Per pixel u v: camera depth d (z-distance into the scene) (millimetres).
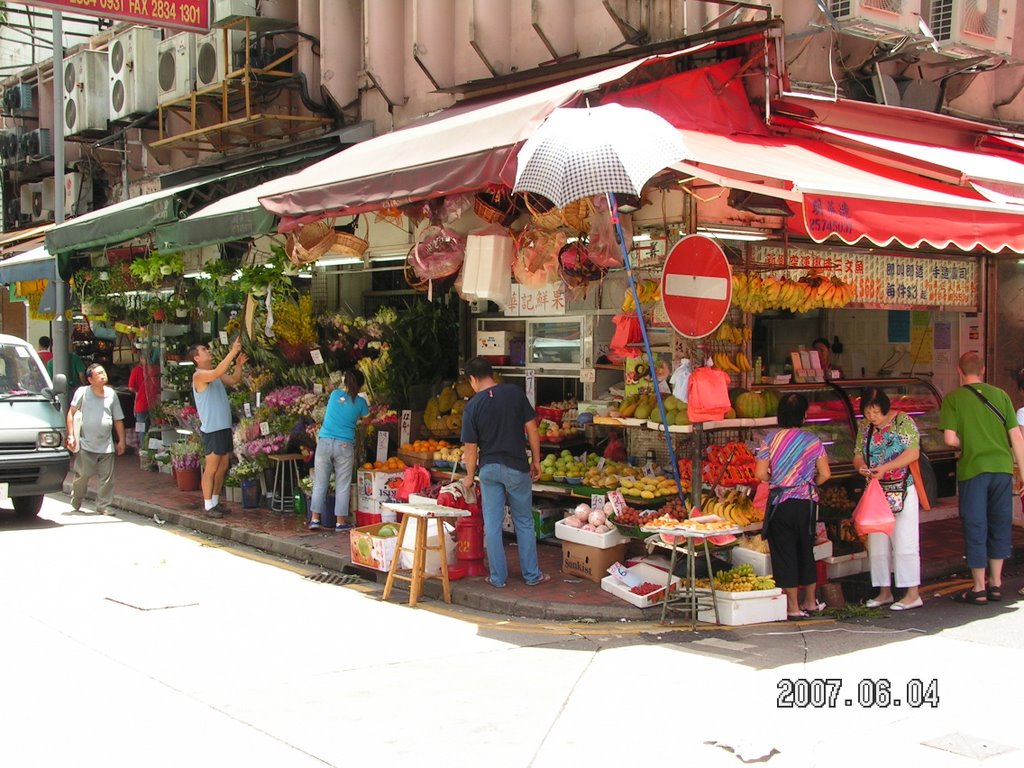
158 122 17625
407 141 9719
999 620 7734
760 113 8992
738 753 4887
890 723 5348
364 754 4918
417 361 11695
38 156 21312
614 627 7531
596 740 5113
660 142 6742
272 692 5867
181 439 14906
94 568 9312
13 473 11336
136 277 14641
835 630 7422
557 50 10859
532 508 9570
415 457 11102
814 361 10234
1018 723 5363
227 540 11094
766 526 7797
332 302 14172
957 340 11297
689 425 8328
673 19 9945
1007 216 8203
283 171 13258
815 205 6945
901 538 8062
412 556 8758
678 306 7719
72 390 18234
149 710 5508
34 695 5727
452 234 9375
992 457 8258
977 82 12320
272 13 14438
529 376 10695
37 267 16406
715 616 7582
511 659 6629
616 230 8102
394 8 12953
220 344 13641
